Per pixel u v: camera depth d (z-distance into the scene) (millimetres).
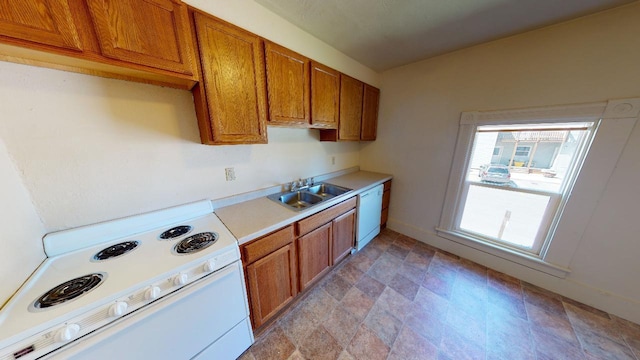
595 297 1582
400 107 2479
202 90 1104
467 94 1977
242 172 1681
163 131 1232
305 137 2150
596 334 1384
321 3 1340
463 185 2178
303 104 1675
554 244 1701
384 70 2541
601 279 1550
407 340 1351
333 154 2539
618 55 1299
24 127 851
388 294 1743
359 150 2973
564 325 1452
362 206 2176
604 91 1370
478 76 1890
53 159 929
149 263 904
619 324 1450
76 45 730
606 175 1427
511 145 1864
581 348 1294
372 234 2557
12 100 818
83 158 1003
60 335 621
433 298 1699
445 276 1964
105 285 771
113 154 1082
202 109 1147
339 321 1488
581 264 1609
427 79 2215
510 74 1722
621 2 1227
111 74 1011
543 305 1626
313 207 1598
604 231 1490
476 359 1236
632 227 1395
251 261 1206
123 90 1065
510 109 1754
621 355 1250
